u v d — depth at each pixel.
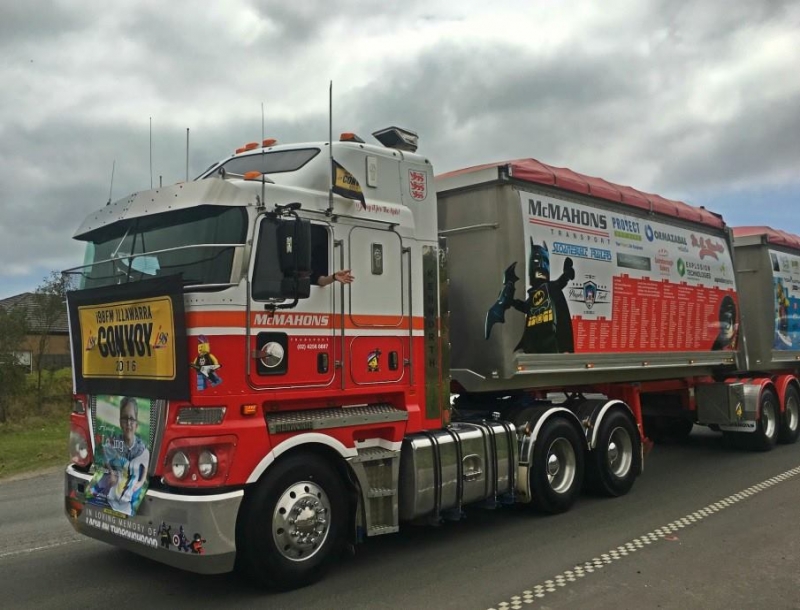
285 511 5.08
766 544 6.16
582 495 8.41
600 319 8.52
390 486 5.80
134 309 5.16
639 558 5.82
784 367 13.45
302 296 5.07
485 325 7.41
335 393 5.49
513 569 5.62
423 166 6.59
